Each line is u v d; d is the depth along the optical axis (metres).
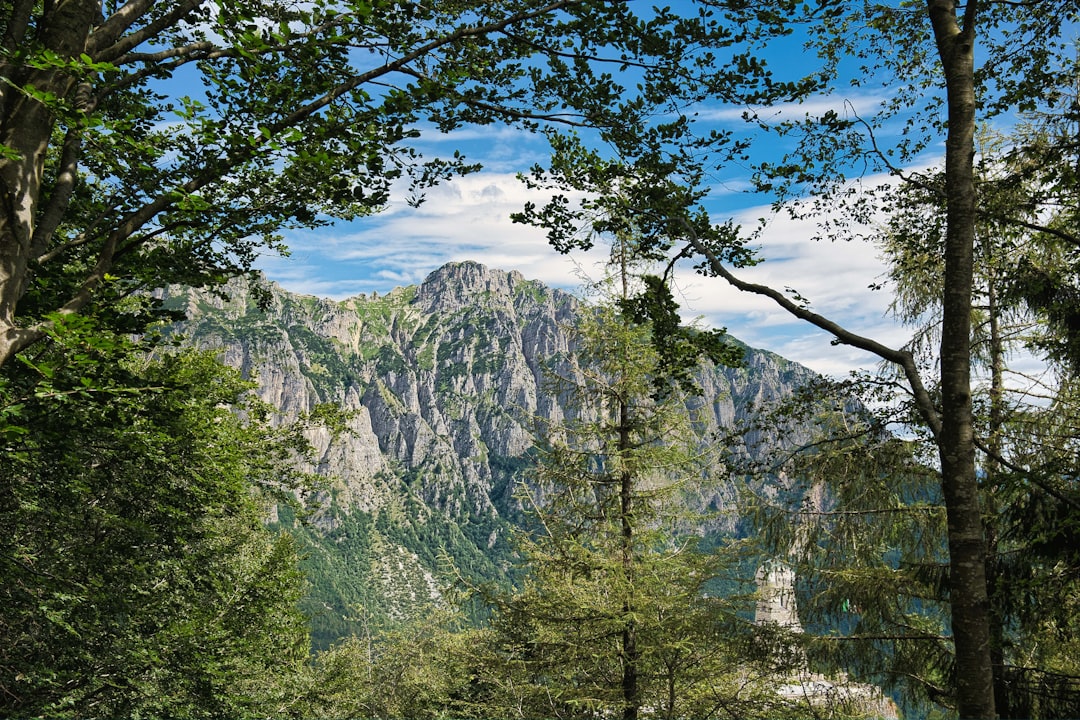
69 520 8.84
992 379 10.06
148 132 7.41
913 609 10.09
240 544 14.28
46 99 4.61
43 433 6.09
